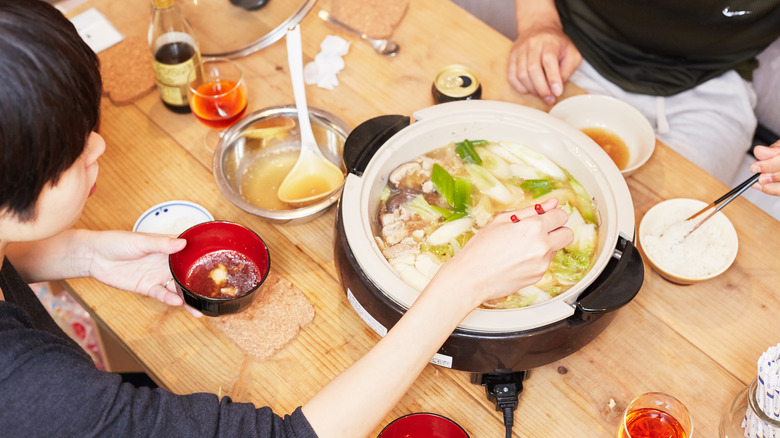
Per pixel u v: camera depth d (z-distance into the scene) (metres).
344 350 1.13
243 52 1.42
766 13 1.45
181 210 1.23
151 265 1.15
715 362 1.12
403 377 0.96
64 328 1.56
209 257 1.15
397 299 1.03
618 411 1.09
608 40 1.57
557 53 1.46
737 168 1.60
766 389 0.97
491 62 1.42
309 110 1.29
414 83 1.38
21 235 0.90
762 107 1.67
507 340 1.02
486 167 1.18
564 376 1.11
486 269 0.98
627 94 1.58
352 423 0.95
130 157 1.30
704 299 1.17
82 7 1.48
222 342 1.13
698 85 1.58
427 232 1.14
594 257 1.11
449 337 1.02
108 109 1.36
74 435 0.89
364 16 1.47
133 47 1.42
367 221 1.09
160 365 1.12
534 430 1.07
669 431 1.03
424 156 1.19
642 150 1.29
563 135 1.17
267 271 1.10
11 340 0.88
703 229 1.19
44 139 0.82
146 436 0.93
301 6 1.47
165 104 1.34
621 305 1.01
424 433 1.04
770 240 1.22
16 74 0.79
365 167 1.14
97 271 1.14
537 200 1.16
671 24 1.50
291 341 1.14
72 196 0.90
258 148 1.30
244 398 1.09
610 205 1.12
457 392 1.10
